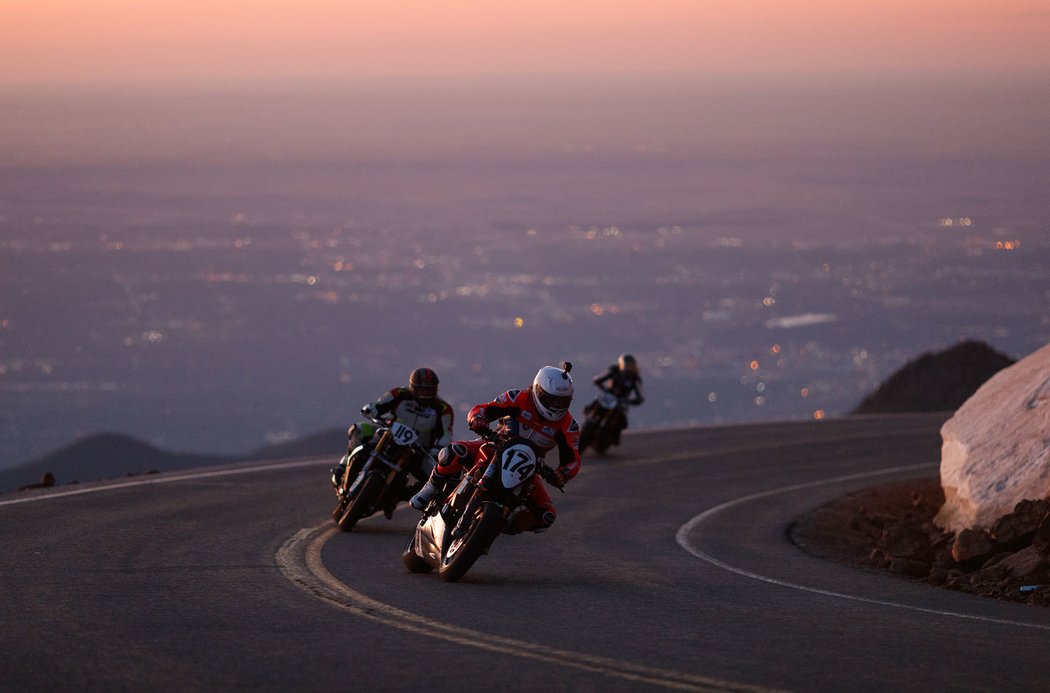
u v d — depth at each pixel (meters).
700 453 55.16
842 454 55.94
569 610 19.81
